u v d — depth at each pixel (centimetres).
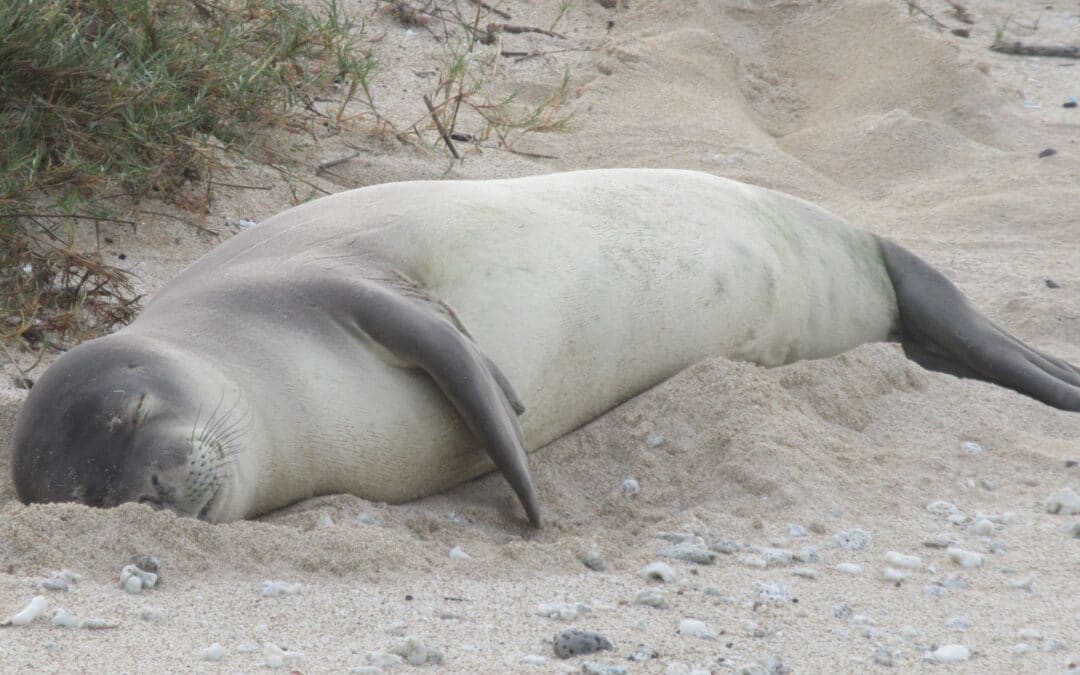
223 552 1577
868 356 2314
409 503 1973
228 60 3012
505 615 1486
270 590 1498
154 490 1648
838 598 1583
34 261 2438
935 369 2569
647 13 4366
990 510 1894
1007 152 3712
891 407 2227
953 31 4494
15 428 1738
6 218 2459
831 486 1916
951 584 1634
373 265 2002
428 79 3731
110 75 2675
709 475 1956
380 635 1406
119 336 1827
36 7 2606
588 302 2117
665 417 2088
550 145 3512
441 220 2080
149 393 1706
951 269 3028
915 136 3731
